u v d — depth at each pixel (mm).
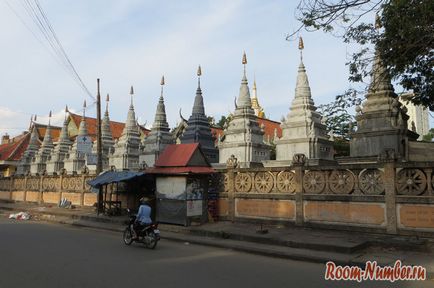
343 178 12758
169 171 15812
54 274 7980
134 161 33938
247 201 15297
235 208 15664
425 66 12961
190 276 8023
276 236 12250
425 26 10039
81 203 24562
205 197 15984
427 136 34281
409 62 11602
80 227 18062
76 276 7824
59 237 14000
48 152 44656
